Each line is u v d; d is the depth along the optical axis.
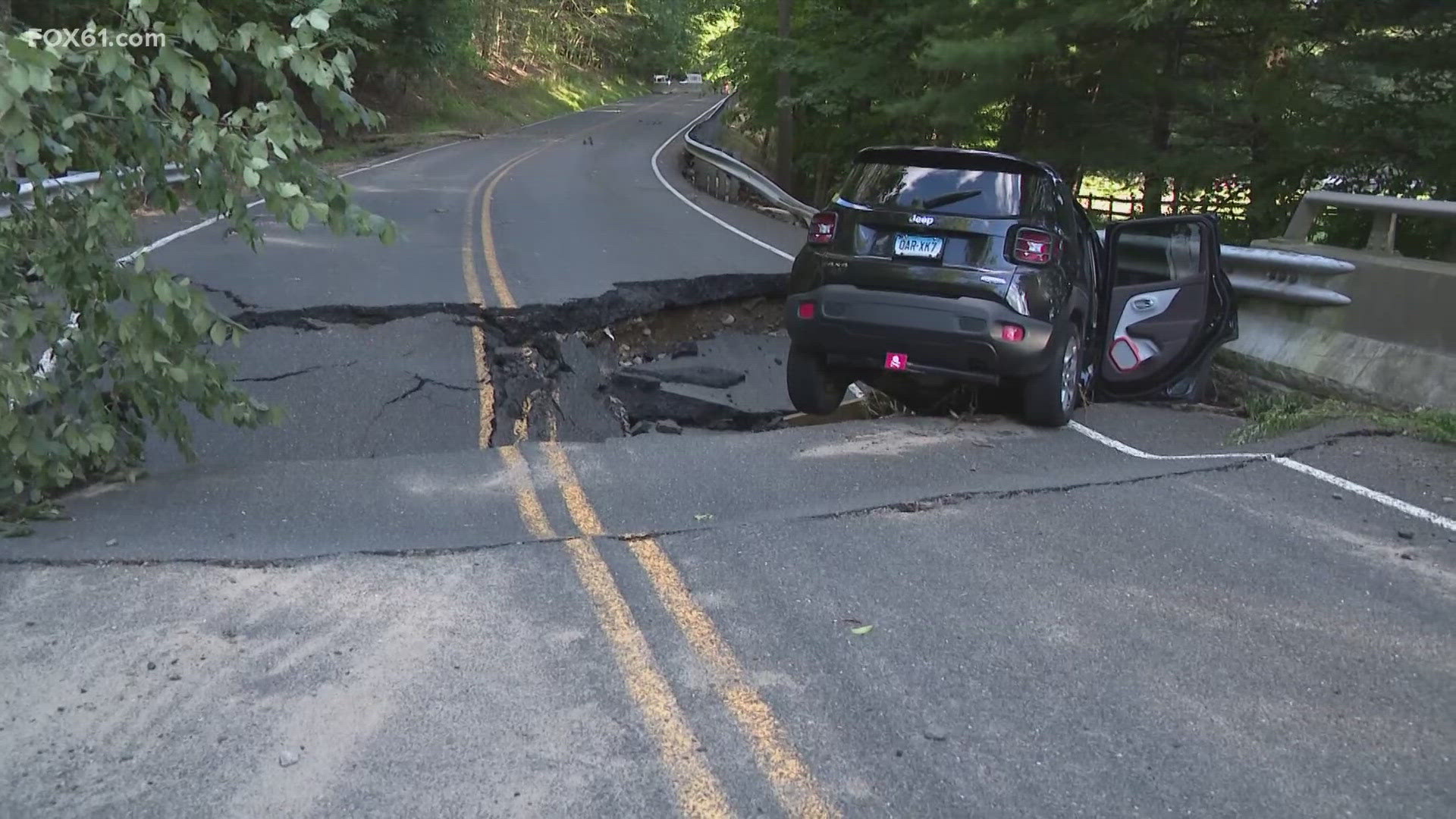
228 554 4.79
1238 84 13.70
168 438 6.96
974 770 3.32
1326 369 7.80
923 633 4.19
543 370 8.98
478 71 53.72
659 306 10.86
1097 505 5.64
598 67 81.88
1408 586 4.67
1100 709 3.66
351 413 7.61
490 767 3.30
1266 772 3.32
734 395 9.74
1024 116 17.36
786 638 4.14
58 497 5.53
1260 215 13.73
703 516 5.50
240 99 25.34
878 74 22.12
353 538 5.10
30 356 5.46
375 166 25.42
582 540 5.09
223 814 3.06
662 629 4.20
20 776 3.22
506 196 19.48
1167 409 8.02
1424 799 3.19
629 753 3.39
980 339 6.87
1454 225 11.63
